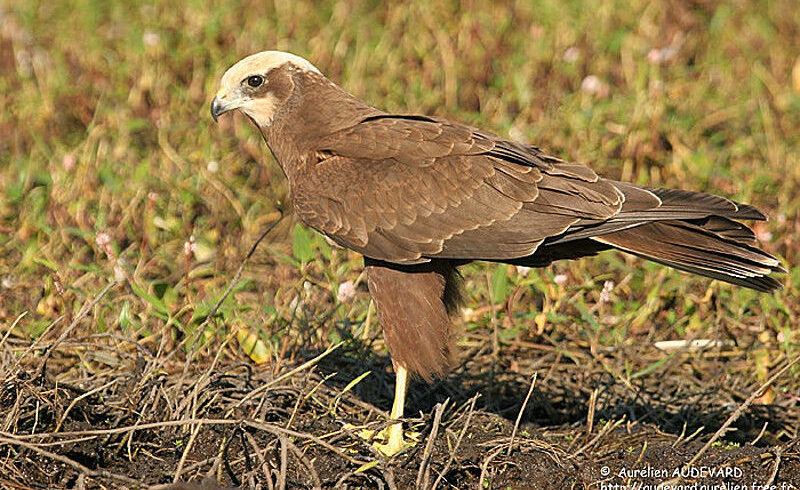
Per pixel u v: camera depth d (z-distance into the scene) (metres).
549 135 15.51
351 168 9.67
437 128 9.70
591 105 16.30
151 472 8.66
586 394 10.86
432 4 19.56
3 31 18.89
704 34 19.83
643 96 15.53
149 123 15.80
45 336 10.00
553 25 19.11
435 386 10.70
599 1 19.89
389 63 17.98
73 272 12.34
